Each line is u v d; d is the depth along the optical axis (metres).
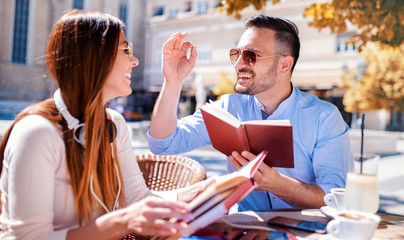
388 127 21.75
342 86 17.62
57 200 1.19
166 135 2.02
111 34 1.26
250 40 1.90
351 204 1.17
